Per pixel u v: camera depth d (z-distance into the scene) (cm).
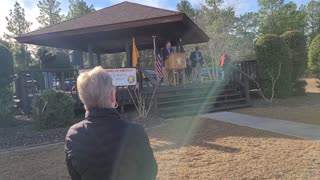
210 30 3925
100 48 2220
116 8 1700
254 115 1223
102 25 1484
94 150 242
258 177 582
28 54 5450
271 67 1638
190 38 1920
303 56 1803
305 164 635
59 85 1584
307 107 1366
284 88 1683
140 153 246
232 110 1391
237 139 847
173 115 1259
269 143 795
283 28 5703
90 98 252
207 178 588
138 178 247
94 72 259
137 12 1573
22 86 1420
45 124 1112
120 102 1338
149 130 1027
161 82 1647
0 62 1245
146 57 3055
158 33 1734
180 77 1683
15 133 1075
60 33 1527
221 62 1686
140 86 1342
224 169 627
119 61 3962
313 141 796
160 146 815
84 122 255
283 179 571
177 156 725
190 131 980
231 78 1570
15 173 675
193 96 1445
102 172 241
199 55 1781
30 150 862
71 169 253
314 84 2470
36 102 1134
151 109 1320
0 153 846
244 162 661
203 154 730
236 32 4497
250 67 1762
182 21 1432
